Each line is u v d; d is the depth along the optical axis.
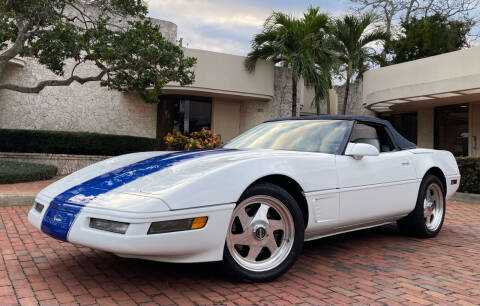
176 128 15.16
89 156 12.60
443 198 4.78
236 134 16.36
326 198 3.27
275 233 3.09
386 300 2.67
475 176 8.20
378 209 3.78
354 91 18.52
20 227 4.73
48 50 8.59
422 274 3.24
